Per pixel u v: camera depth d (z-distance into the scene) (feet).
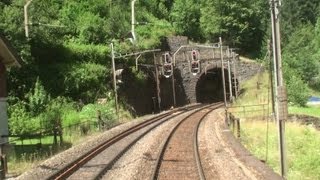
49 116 139.13
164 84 283.18
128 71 229.04
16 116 132.67
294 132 108.37
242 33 380.37
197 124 135.64
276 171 68.54
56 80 190.29
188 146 88.43
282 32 376.07
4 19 175.52
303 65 323.98
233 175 59.67
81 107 181.57
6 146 87.56
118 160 75.20
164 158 74.33
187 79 301.22
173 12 365.61
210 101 329.52
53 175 60.08
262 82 260.21
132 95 229.86
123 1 323.16
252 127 123.03
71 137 113.39
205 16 373.61
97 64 212.02
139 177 59.88
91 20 255.29
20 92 175.32
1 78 99.09
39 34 197.47
